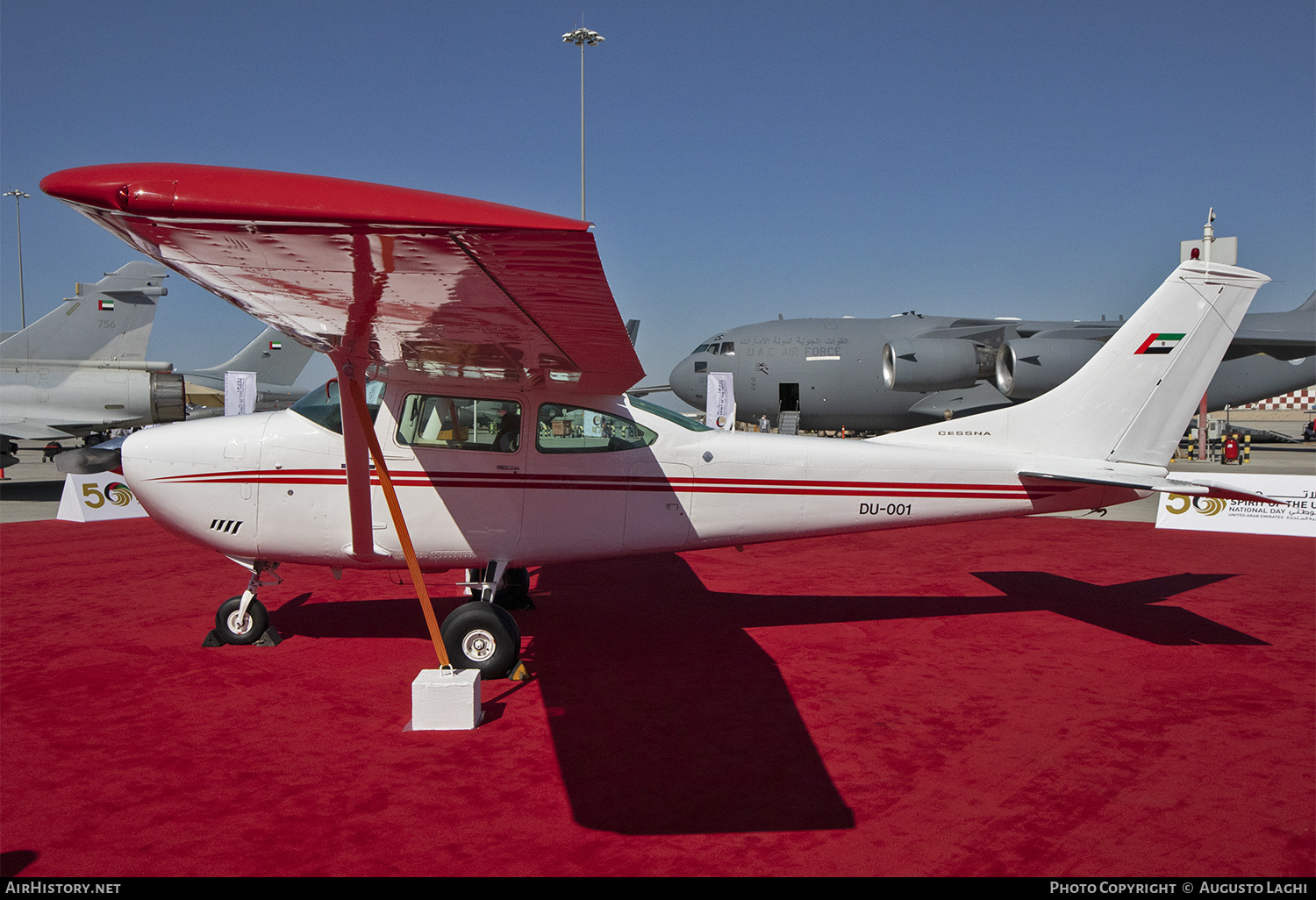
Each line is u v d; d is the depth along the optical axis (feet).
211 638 18.57
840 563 29.63
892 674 16.75
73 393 54.08
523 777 11.89
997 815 10.69
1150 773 11.96
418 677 14.07
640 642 19.20
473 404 17.51
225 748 12.91
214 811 10.78
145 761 12.41
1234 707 14.74
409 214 7.85
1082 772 12.00
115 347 55.31
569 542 17.90
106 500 39.09
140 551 30.94
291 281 10.20
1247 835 10.13
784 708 14.79
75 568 27.61
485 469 17.43
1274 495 35.65
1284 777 11.79
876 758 12.56
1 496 48.91
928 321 75.46
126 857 9.59
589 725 14.02
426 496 17.22
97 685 15.89
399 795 11.30
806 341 73.05
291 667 17.12
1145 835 10.14
